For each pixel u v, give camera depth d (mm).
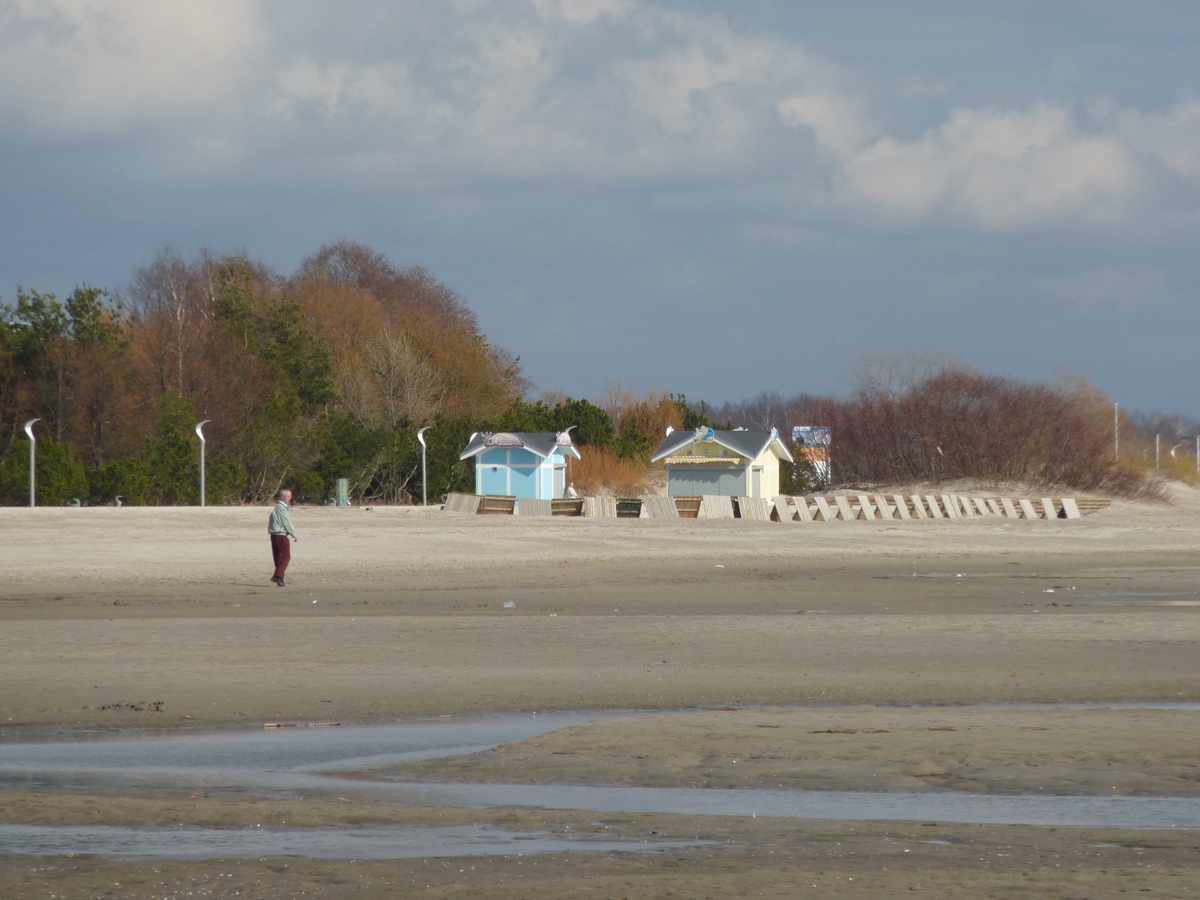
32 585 96562
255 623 68188
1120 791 30922
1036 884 23312
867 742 36125
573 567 116875
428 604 82375
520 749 35750
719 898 22531
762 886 23172
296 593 91125
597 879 23688
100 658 54812
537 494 195500
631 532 152125
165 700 44906
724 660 54781
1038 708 43000
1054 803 29844
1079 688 47500
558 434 198750
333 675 50531
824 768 33250
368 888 23250
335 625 67312
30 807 29453
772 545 143125
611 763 34031
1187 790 30969
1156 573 113125
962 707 43469
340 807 29656
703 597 87688
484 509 179250
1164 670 51688
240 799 30453
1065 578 106875
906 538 153625
